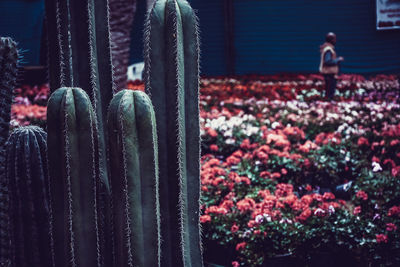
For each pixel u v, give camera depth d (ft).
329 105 39.91
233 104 41.60
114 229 9.97
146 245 9.78
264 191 20.56
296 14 73.51
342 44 72.95
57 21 11.15
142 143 9.72
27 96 47.83
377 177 22.07
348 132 30.30
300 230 17.62
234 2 74.59
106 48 11.63
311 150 26.50
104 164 11.39
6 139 11.47
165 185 10.78
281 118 35.06
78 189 9.93
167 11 10.72
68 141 9.80
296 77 63.98
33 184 11.01
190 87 11.05
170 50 10.64
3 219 11.39
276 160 24.86
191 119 11.08
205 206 19.52
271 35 74.38
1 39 11.41
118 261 9.97
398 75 66.54
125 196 9.65
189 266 11.07
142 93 9.87
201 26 75.97
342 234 17.69
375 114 36.22
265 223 17.89
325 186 25.25
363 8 72.02
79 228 9.96
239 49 75.36
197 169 11.16
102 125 11.53
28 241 11.09
